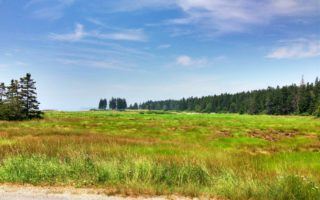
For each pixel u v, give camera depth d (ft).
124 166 34.14
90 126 167.32
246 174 35.09
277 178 30.99
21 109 217.97
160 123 204.85
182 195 27.09
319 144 101.55
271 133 146.61
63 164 36.14
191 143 96.63
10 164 35.63
